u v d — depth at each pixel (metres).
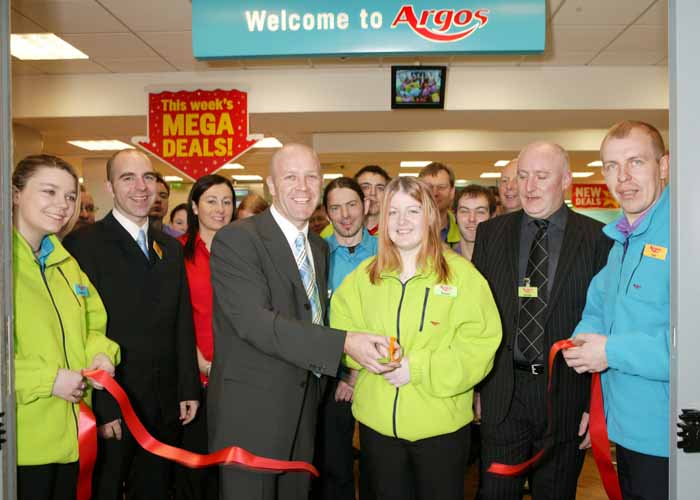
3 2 1.34
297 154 1.85
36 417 1.69
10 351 1.35
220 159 6.50
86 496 1.88
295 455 1.86
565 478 2.11
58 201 1.78
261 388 1.77
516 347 2.14
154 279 2.29
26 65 6.29
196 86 6.50
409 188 1.87
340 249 2.89
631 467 1.73
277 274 1.82
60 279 1.90
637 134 1.73
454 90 6.59
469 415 1.91
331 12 2.36
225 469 1.78
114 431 2.09
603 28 5.36
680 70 1.27
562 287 2.07
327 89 6.62
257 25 2.36
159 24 5.15
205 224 2.80
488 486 2.17
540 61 6.35
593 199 12.71
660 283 1.64
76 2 4.68
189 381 2.46
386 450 1.89
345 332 1.72
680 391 1.28
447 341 1.86
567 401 2.07
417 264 1.88
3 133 1.34
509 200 3.36
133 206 2.25
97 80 6.65
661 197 1.69
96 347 1.94
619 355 1.63
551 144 2.18
